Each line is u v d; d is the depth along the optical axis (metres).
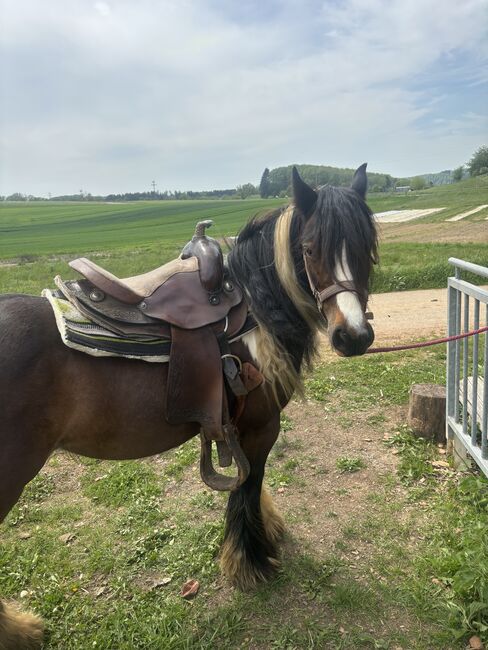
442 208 35.59
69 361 1.93
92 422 2.00
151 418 2.07
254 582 2.54
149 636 2.29
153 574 2.67
